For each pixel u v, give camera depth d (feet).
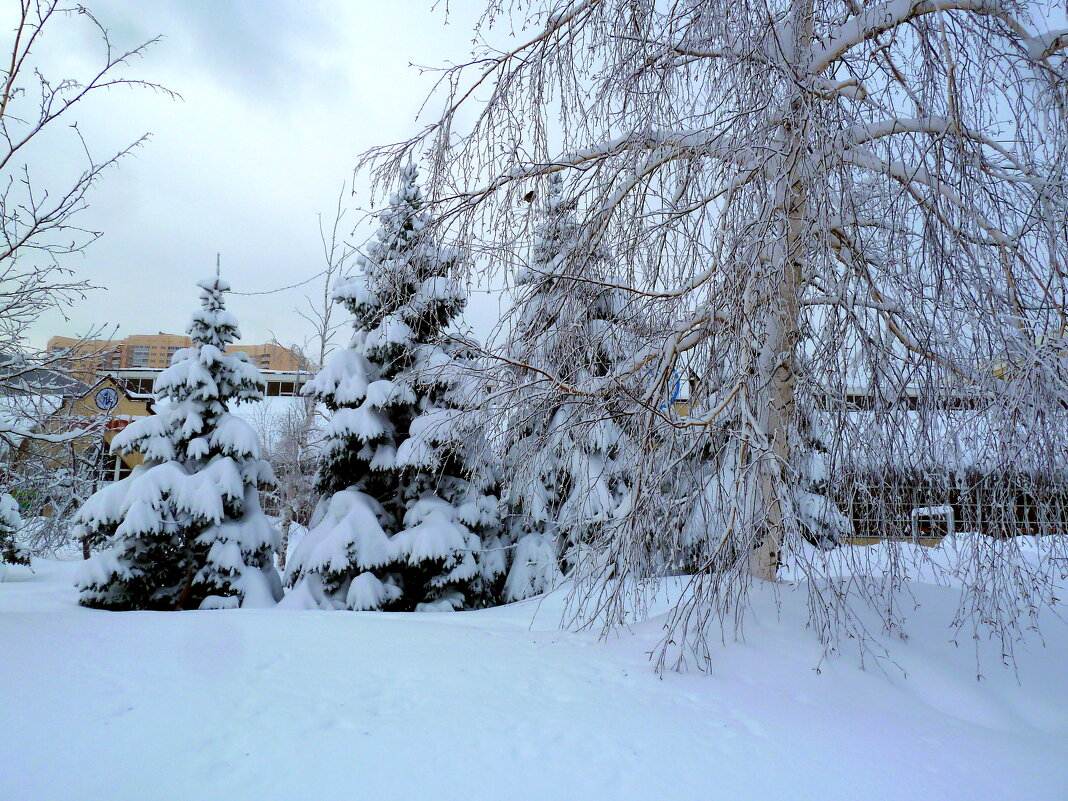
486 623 24.80
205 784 10.70
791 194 15.52
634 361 19.38
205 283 46.06
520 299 20.13
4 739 11.75
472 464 22.89
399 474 41.63
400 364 41.78
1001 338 13.78
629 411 18.29
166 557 42.27
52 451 35.60
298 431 65.67
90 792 10.37
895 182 15.21
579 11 19.57
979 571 15.53
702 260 18.45
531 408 19.84
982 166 14.42
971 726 14.39
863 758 12.21
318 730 12.73
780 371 17.42
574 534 20.77
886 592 18.65
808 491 15.78
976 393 14.65
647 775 11.35
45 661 15.66
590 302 20.65
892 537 16.69
